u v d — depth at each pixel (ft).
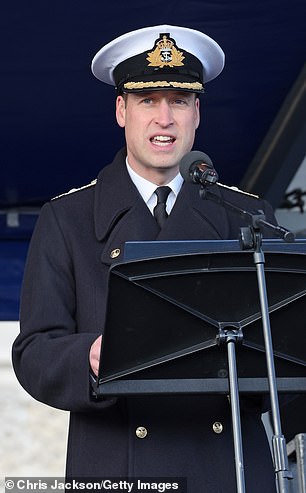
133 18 30.32
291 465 21.44
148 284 17.76
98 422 20.25
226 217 22.06
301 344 18.49
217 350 18.34
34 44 31.22
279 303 18.25
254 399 20.21
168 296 17.89
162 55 22.56
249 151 37.09
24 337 20.94
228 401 20.35
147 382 18.42
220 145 36.83
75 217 22.16
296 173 37.76
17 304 38.65
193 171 19.12
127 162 22.88
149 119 22.16
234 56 32.30
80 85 33.09
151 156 22.02
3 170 37.55
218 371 18.52
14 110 34.27
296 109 34.47
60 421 48.73
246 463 20.06
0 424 47.93
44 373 19.99
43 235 21.98
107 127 35.19
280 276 18.15
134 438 19.99
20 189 38.60
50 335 20.72
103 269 21.34
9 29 30.53
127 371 18.26
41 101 33.83
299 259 18.04
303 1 29.63
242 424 20.33
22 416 48.19
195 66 22.94
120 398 20.29
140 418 20.11
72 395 19.67
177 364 18.34
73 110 34.27
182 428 20.10
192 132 22.45
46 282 21.29
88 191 22.77
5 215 39.06
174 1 29.53
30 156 36.81
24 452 47.78
